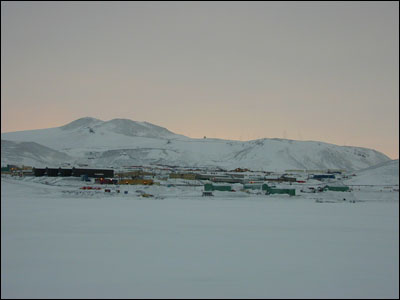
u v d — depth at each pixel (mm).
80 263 32031
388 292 25797
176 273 29375
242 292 25438
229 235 45250
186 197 107562
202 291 25516
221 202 95938
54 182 120062
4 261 32500
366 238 44750
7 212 64438
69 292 25219
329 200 110875
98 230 47656
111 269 30328
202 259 33531
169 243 40125
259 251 36938
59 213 63656
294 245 40062
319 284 27203
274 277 28641
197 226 51750
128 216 61156
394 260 34188
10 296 24484
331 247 39312
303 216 66250
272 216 65188
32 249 36938
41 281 27375
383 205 96875
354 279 28422
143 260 33031
